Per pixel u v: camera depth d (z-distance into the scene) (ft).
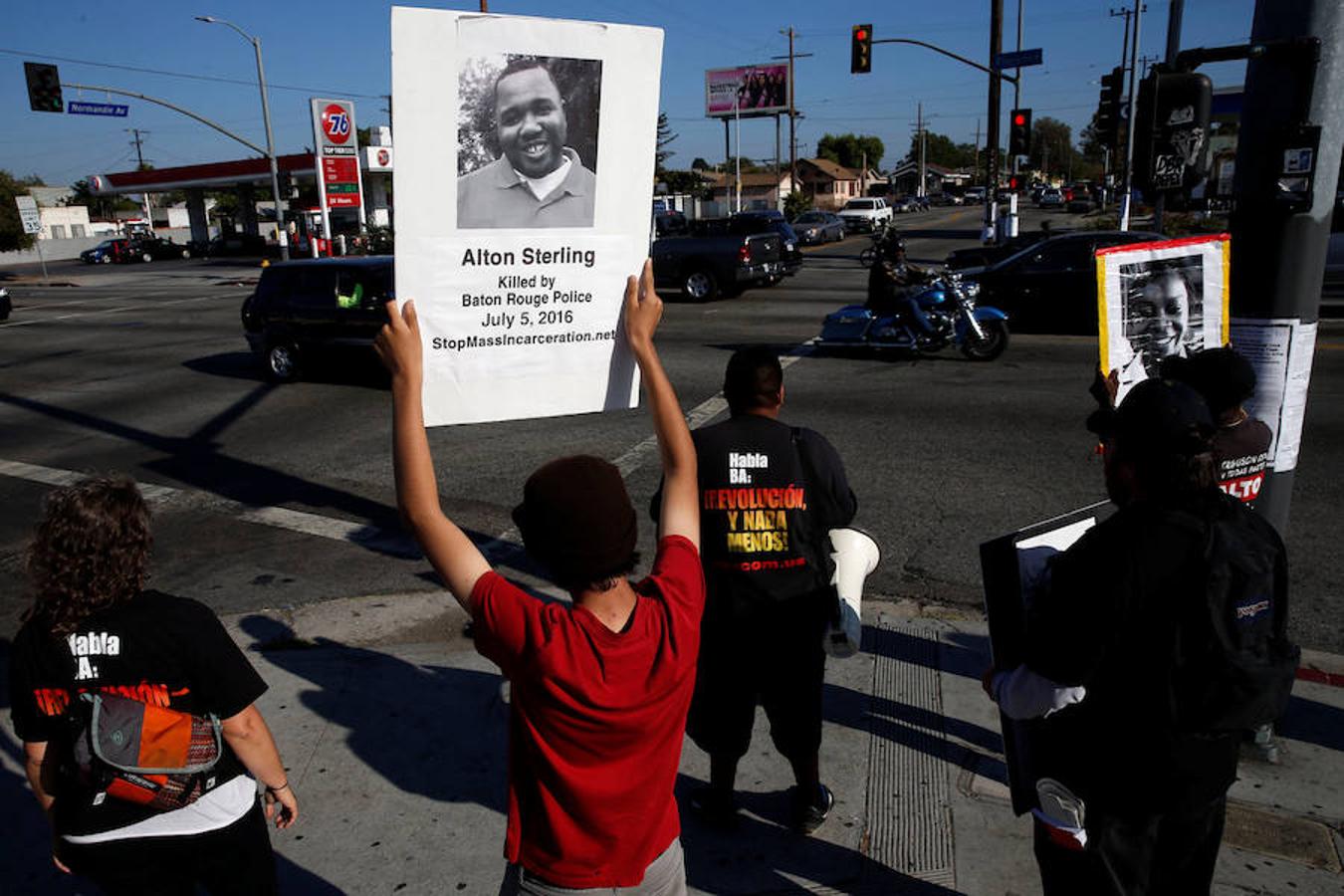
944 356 40.37
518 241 5.87
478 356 5.94
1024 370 36.50
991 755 11.84
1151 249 10.39
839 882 9.71
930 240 123.44
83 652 6.34
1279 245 11.21
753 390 9.55
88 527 6.30
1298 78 10.78
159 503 24.16
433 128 5.44
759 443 9.38
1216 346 10.89
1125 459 6.44
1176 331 10.69
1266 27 11.10
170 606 6.57
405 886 9.84
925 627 15.43
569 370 6.29
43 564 6.32
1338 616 15.44
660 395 6.29
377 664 14.67
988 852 10.12
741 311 58.75
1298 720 12.30
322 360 38.70
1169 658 6.15
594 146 5.93
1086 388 32.91
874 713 12.82
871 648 14.70
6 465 28.48
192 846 6.86
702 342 46.24
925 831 10.45
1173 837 6.89
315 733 12.72
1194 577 6.08
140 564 6.55
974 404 30.96
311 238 103.40
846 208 170.71
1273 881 9.47
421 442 5.64
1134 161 14.46
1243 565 6.11
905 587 17.25
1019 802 7.33
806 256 107.24
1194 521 6.17
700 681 9.81
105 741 6.36
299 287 38.96
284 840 10.57
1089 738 6.54
